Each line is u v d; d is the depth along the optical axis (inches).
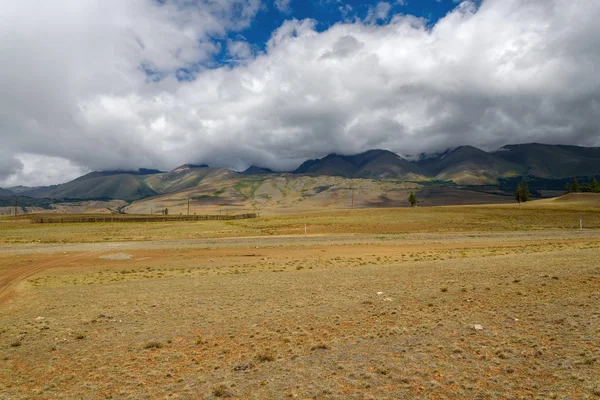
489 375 379.2
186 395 384.8
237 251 1995.6
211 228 3914.9
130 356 519.2
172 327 649.0
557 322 518.3
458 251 1724.9
